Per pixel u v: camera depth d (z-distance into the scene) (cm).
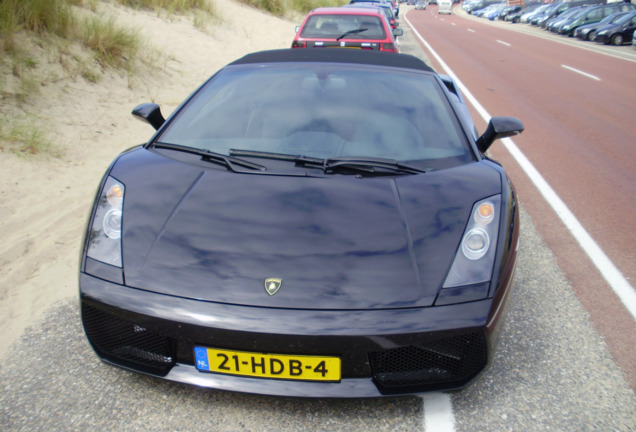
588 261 340
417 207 217
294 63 314
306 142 258
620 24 2309
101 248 204
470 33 2870
